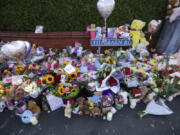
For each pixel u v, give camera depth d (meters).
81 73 3.16
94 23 3.88
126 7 3.72
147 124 2.61
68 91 2.73
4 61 3.52
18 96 2.62
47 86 2.83
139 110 2.86
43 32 3.95
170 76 3.08
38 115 2.74
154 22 3.70
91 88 2.83
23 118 2.57
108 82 2.83
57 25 3.90
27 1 3.58
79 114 2.74
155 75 3.10
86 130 2.53
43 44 4.05
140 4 3.71
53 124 2.64
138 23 3.61
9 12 3.73
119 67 3.20
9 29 4.01
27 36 3.90
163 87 2.93
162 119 2.69
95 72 3.06
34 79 2.94
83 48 4.12
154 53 3.73
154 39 4.06
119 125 2.60
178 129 2.52
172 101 3.04
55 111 2.87
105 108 2.65
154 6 3.76
